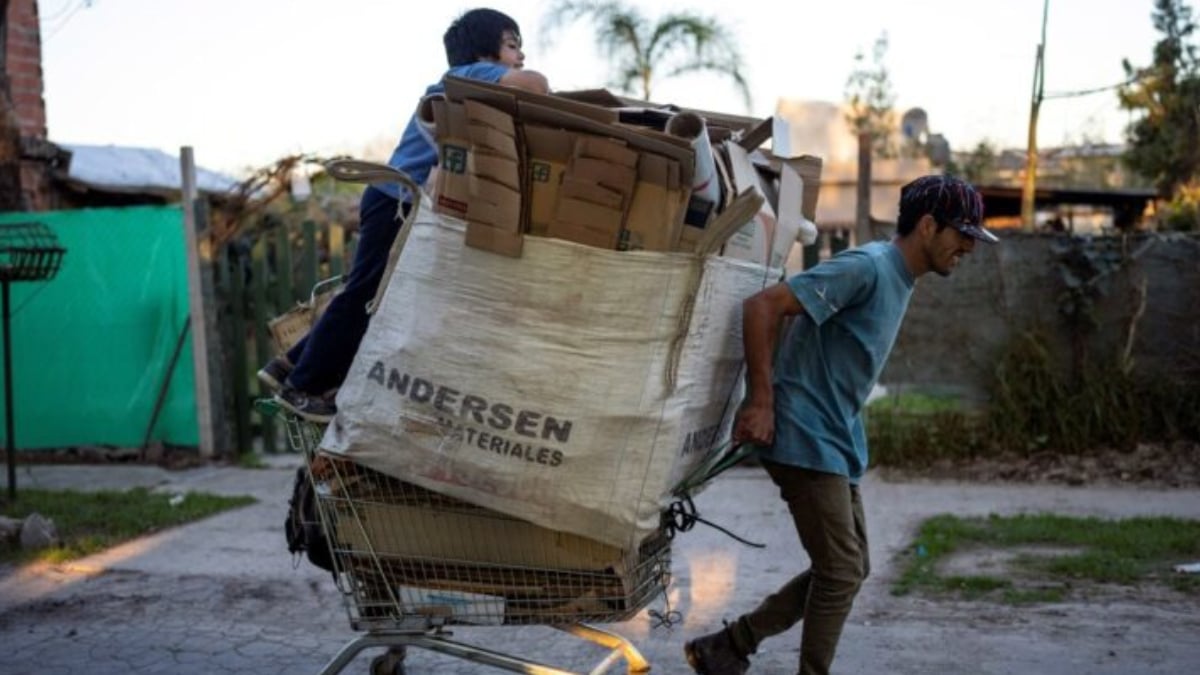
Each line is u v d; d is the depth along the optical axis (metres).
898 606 5.14
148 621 5.19
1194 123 16.39
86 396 8.95
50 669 4.62
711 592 5.46
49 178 10.69
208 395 8.71
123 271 8.83
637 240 2.95
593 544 3.21
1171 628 4.74
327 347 3.56
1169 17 16.39
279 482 8.04
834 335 3.58
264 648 4.84
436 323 3.03
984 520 6.48
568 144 2.92
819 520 3.59
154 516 6.94
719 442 3.56
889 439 7.92
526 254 2.95
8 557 6.19
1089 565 5.53
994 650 4.58
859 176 8.12
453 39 4.02
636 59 16.70
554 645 4.82
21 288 8.95
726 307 3.25
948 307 7.96
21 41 9.60
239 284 8.84
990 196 16.02
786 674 4.46
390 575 3.38
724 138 3.48
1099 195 16.19
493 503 3.07
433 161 3.60
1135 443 7.77
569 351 2.96
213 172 14.78
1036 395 7.84
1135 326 7.78
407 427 3.08
